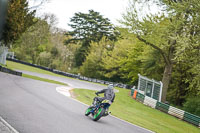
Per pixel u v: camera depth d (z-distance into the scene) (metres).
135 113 24.12
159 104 30.88
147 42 35.53
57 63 94.12
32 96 18.62
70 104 18.53
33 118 11.22
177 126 21.97
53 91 25.98
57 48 98.88
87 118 14.02
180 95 48.16
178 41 28.19
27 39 83.12
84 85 52.56
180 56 30.42
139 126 15.99
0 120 9.84
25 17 37.16
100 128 12.00
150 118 23.05
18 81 28.92
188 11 31.52
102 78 86.69
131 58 63.06
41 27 83.00
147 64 50.94
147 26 33.50
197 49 29.28
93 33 92.81
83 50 95.31
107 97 13.77
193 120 25.19
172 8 31.67
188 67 43.25
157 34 32.97
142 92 39.31
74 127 11.01
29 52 93.31
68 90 31.58
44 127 9.96
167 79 36.91
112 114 18.52
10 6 31.38
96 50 85.81
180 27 31.19
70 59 100.38
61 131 9.85
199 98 35.31
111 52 79.56
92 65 86.12
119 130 12.62
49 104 16.27
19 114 11.56
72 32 95.19
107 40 89.69
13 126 9.33
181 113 27.08
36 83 31.34
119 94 40.88
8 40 34.25
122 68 72.88
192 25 30.64
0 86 21.08
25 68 65.00
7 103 13.92
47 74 63.88
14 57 91.12
